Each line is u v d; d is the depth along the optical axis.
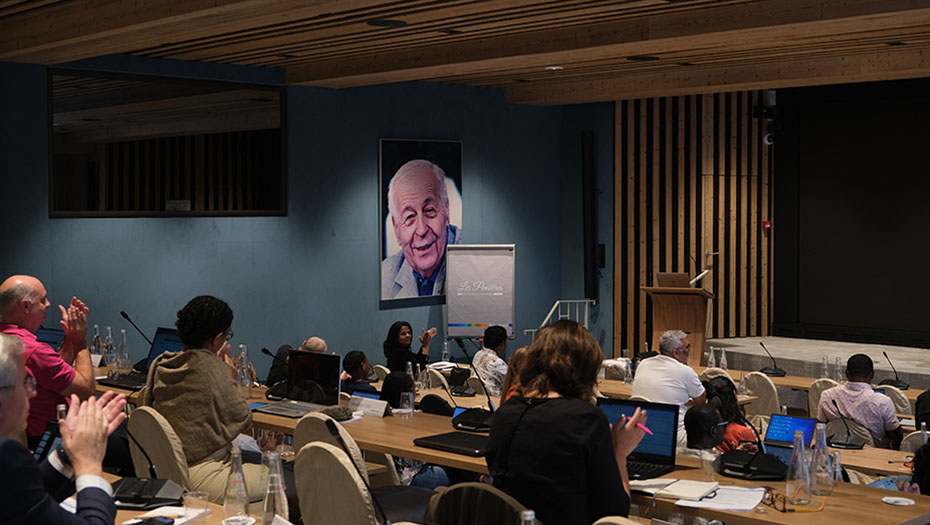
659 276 11.39
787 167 14.05
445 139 11.91
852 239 13.62
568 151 13.22
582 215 13.06
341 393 6.01
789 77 10.20
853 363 6.78
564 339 3.28
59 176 8.78
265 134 10.24
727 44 8.79
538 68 10.64
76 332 4.76
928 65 9.30
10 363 2.21
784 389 11.29
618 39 8.08
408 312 11.61
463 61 8.99
